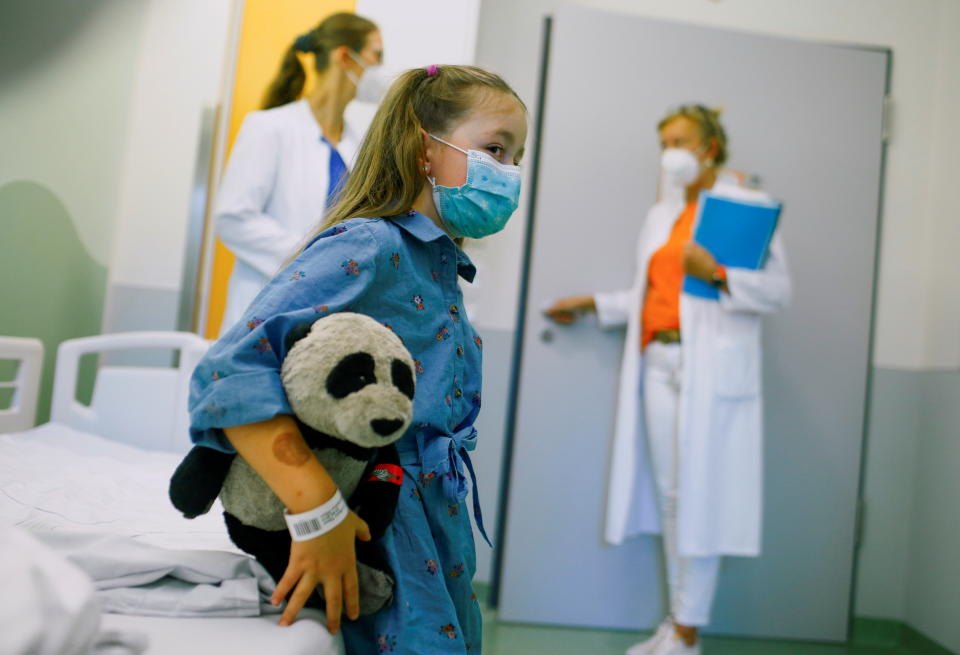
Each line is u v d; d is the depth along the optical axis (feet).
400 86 2.95
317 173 7.10
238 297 7.21
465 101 2.91
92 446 5.47
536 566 8.21
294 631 2.08
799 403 8.48
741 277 7.17
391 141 2.83
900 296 8.88
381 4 7.43
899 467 8.73
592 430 8.32
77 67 7.80
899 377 8.82
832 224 8.56
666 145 8.19
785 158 8.52
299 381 2.07
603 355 8.37
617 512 7.60
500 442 8.46
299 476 2.05
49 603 1.34
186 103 7.90
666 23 8.52
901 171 8.95
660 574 8.27
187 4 7.97
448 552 2.68
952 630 7.68
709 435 7.16
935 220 8.79
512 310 8.58
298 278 2.29
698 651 7.26
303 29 7.44
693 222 7.82
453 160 2.88
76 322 7.75
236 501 2.29
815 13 8.96
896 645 8.45
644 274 7.80
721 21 8.89
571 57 8.45
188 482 2.23
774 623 8.34
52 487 4.05
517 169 2.97
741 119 8.49
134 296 7.83
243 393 2.04
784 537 8.39
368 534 2.24
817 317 8.52
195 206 7.74
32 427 5.98
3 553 1.38
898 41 9.02
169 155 7.89
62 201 7.71
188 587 2.34
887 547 8.67
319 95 7.30
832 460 8.49
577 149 8.42
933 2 9.08
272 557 2.34
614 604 8.23
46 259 7.61
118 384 6.21
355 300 2.36
